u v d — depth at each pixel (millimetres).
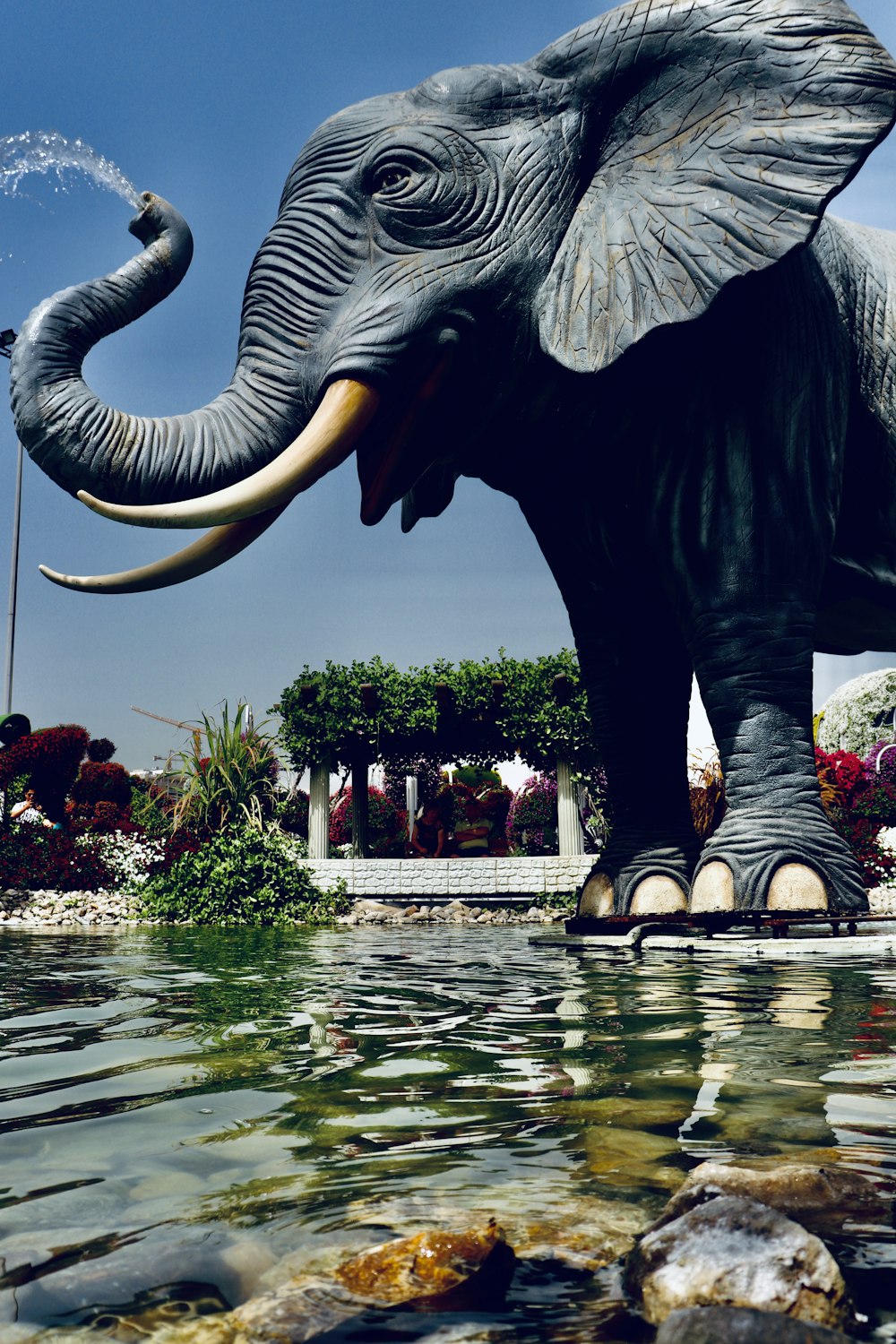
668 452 5508
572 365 5305
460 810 15477
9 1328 840
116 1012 2770
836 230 6109
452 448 5695
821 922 4883
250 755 14430
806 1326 796
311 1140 1397
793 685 5367
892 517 5934
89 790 16109
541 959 4520
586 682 6547
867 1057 1956
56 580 5090
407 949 5312
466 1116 1528
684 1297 874
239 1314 864
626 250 5367
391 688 15352
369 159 5480
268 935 7434
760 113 5312
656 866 6059
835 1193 1105
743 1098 1613
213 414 5156
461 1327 846
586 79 5652
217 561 5191
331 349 5234
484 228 5422
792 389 5445
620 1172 1231
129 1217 1087
